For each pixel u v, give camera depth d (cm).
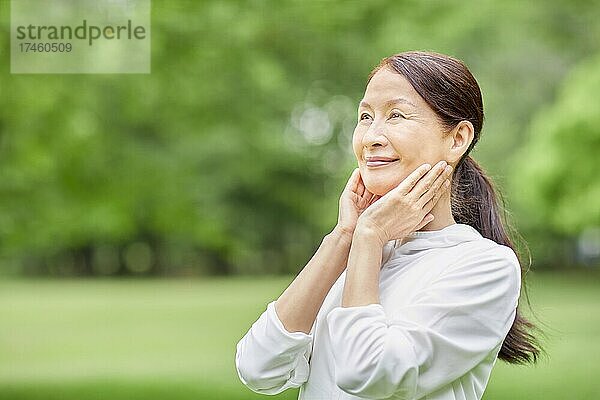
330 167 3722
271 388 341
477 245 333
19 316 3050
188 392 1548
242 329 2562
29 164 1535
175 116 1677
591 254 5212
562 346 2014
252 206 4575
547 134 3173
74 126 1497
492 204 378
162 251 5588
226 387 1591
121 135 1706
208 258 5734
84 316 3019
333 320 315
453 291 319
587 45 3097
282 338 330
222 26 1429
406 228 329
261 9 1455
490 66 3619
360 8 1511
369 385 305
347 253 341
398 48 1545
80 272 5941
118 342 2298
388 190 336
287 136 3262
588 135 3073
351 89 1847
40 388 1606
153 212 1912
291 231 4716
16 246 1677
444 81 333
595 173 3120
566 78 3756
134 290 4428
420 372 310
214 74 1584
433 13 1559
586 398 1422
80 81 1466
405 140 330
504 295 323
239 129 1852
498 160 3841
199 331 2525
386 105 336
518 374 1638
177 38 1438
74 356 2036
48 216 1648
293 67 1667
